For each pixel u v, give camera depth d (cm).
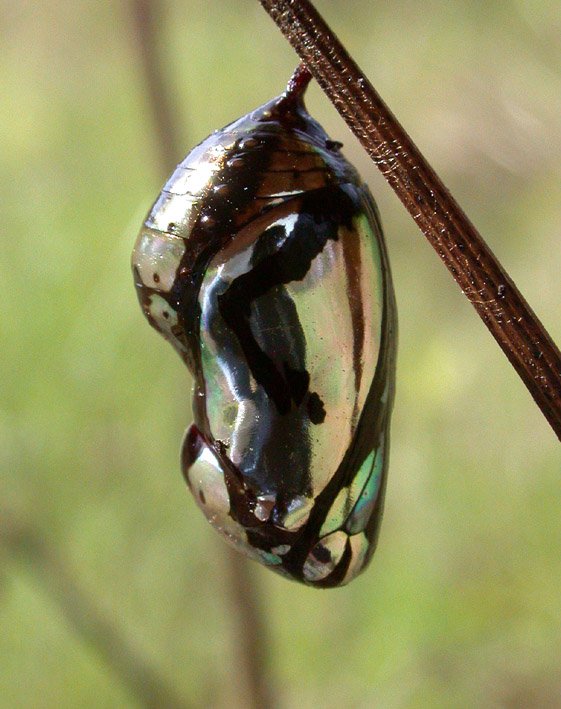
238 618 23
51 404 30
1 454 29
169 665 27
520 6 30
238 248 13
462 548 27
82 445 30
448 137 30
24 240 32
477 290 13
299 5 13
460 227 13
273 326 13
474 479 28
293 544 13
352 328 13
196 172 13
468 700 25
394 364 14
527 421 28
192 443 14
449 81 31
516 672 25
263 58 38
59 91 40
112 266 31
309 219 13
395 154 13
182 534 30
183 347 14
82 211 33
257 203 13
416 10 34
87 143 37
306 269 13
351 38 35
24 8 41
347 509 13
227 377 13
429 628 26
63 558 27
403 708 25
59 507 29
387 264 13
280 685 24
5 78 40
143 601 29
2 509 26
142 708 27
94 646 26
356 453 13
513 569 27
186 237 13
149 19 21
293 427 13
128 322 31
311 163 13
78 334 31
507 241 30
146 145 34
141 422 30
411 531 28
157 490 30
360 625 27
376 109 13
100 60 40
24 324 31
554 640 25
